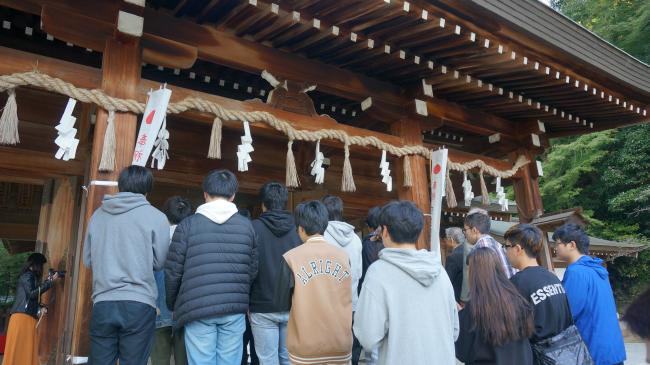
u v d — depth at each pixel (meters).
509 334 2.12
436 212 5.14
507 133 6.80
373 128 5.98
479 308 2.21
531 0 4.43
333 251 2.49
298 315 2.29
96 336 2.39
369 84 5.18
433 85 5.44
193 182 5.80
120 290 2.38
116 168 3.30
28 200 6.62
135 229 2.46
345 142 4.73
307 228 2.53
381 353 2.05
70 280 4.73
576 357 2.35
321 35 4.15
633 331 1.34
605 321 2.95
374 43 4.44
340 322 2.36
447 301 2.09
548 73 5.05
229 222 2.61
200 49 4.04
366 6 3.76
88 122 4.70
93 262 2.48
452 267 4.29
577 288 3.04
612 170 17.92
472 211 3.81
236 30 4.17
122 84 3.46
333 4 3.83
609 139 17.53
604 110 6.54
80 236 4.08
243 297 2.57
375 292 2.04
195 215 2.60
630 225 17.83
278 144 6.57
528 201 6.83
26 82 3.06
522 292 2.51
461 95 5.77
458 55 4.75
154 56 3.74
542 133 6.94
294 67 4.61
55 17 3.31
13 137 2.98
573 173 18.12
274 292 2.83
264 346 2.84
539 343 2.39
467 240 3.88
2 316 14.78
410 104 5.36
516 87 5.70
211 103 3.86
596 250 13.08
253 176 6.26
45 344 4.84
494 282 2.23
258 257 2.83
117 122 3.38
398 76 5.20
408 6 3.78
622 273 16.64
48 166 4.76
